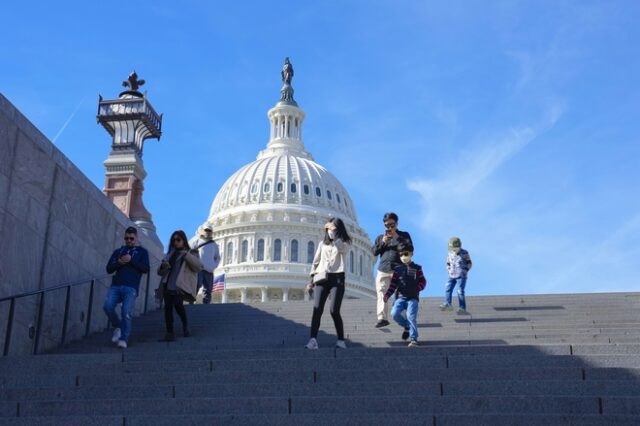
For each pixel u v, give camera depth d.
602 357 8.72
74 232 14.37
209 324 14.56
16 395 8.63
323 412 7.74
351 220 110.06
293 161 112.06
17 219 12.18
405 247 11.58
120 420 7.50
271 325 14.18
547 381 7.94
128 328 12.32
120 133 23.50
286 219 102.06
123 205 22.58
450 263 14.88
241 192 109.38
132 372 9.44
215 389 8.42
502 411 7.50
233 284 95.81
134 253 12.41
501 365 8.86
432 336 12.62
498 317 14.30
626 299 15.54
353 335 12.82
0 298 10.95
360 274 104.62
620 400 7.30
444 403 7.62
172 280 12.95
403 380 8.62
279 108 122.88
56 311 13.41
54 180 13.56
